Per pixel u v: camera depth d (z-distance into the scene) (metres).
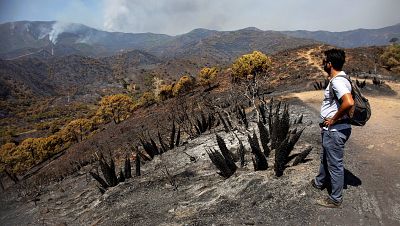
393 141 7.46
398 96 17.67
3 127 183.00
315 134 8.73
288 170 6.00
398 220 4.20
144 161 11.60
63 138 61.84
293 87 24.06
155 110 39.06
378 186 5.16
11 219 10.30
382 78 25.53
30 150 56.56
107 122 71.31
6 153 55.97
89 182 12.81
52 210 9.53
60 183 15.32
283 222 4.53
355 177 5.62
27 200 13.25
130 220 5.93
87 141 38.75
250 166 6.91
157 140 16.92
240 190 5.67
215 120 14.55
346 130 4.27
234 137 9.94
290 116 12.01
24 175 40.03
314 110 13.02
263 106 11.35
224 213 5.11
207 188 6.46
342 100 4.02
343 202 4.77
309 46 47.34
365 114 4.17
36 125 164.25
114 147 23.78
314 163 6.20
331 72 4.33
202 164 8.50
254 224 4.61
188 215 5.42
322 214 4.55
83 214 7.64
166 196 6.88
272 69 36.75
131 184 8.35
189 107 24.39
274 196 5.22
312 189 5.18
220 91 30.59
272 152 7.38
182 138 14.81
